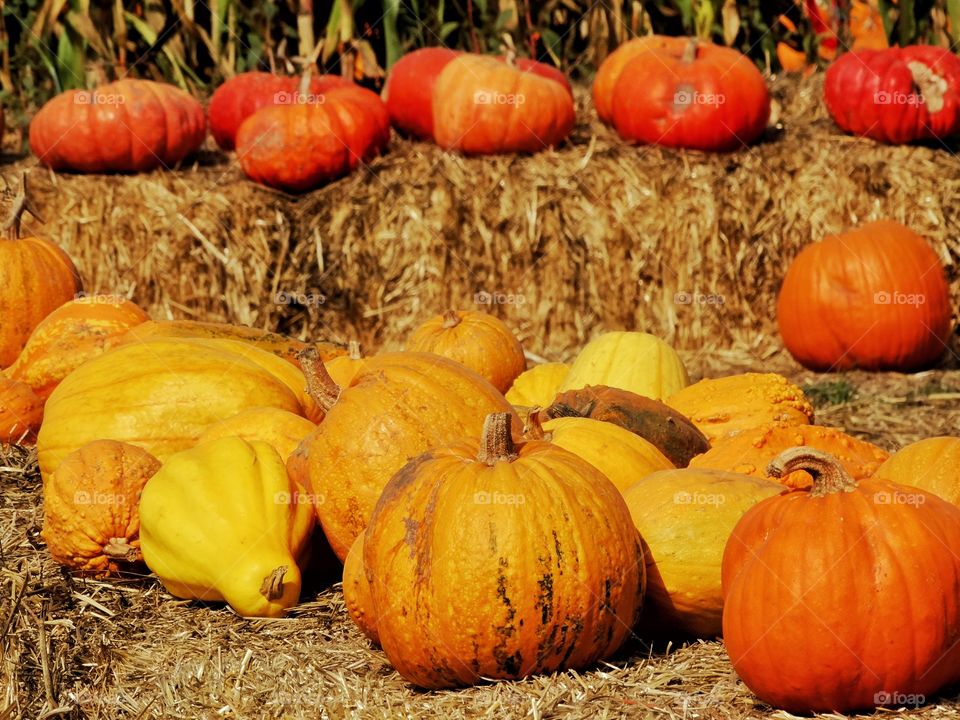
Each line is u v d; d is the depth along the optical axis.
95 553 4.00
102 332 5.35
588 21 10.80
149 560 3.93
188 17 10.14
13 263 6.08
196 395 4.44
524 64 9.05
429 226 7.96
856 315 7.24
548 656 3.21
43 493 4.59
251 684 3.37
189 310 7.88
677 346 8.10
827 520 3.04
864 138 8.39
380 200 7.98
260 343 5.31
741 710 3.06
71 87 9.91
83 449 4.14
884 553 2.97
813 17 10.88
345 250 7.97
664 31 11.19
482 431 3.66
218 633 3.69
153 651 3.59
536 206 7.98
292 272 7.97
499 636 3.15
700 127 8.13
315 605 3.90
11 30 10.29
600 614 3.21
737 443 4.15
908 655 2.95
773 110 9.10
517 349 5.73
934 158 8.19
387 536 3.28
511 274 8.02
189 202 7.88
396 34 10.16
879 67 8.30
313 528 4.01
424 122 8.66
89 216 7.80
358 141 8.08
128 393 4.42
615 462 3.92
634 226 8.03
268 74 9.15
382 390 3.86
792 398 4.99
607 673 3.25
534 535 3.15
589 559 3.18
